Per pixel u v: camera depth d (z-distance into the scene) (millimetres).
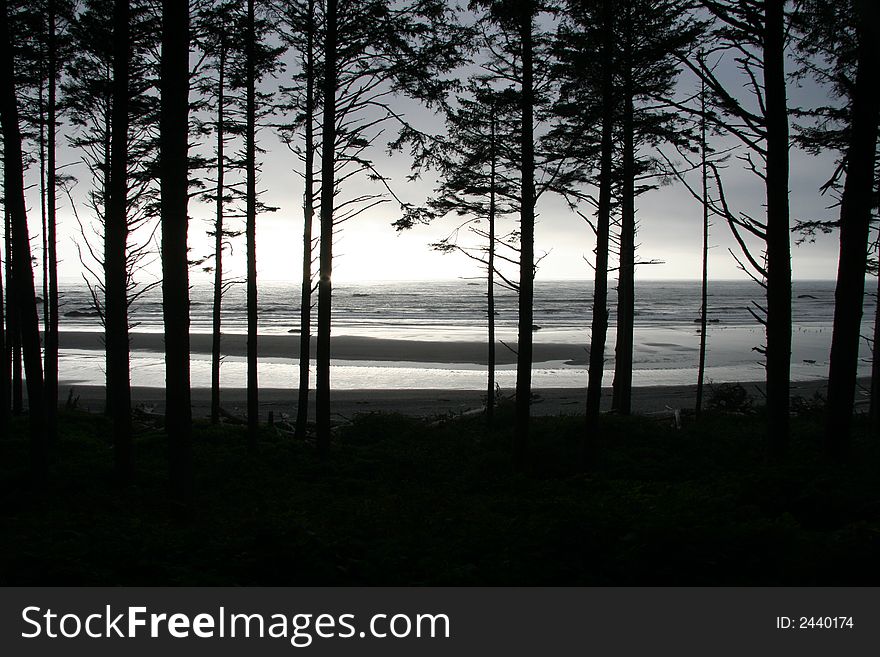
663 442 13875
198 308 105812
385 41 12367
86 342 54969
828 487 7668
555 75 12320
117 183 10672
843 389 9914
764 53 9570
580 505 8188
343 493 11117
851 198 9766
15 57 13750
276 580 5668
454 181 15117
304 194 16156
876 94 9414
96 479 11016
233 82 14820
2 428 13875
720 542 5781
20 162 9945
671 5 10320
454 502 9742
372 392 32656
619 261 18828
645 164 13594
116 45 10555
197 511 9133
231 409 26734
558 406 28266
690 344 57250
